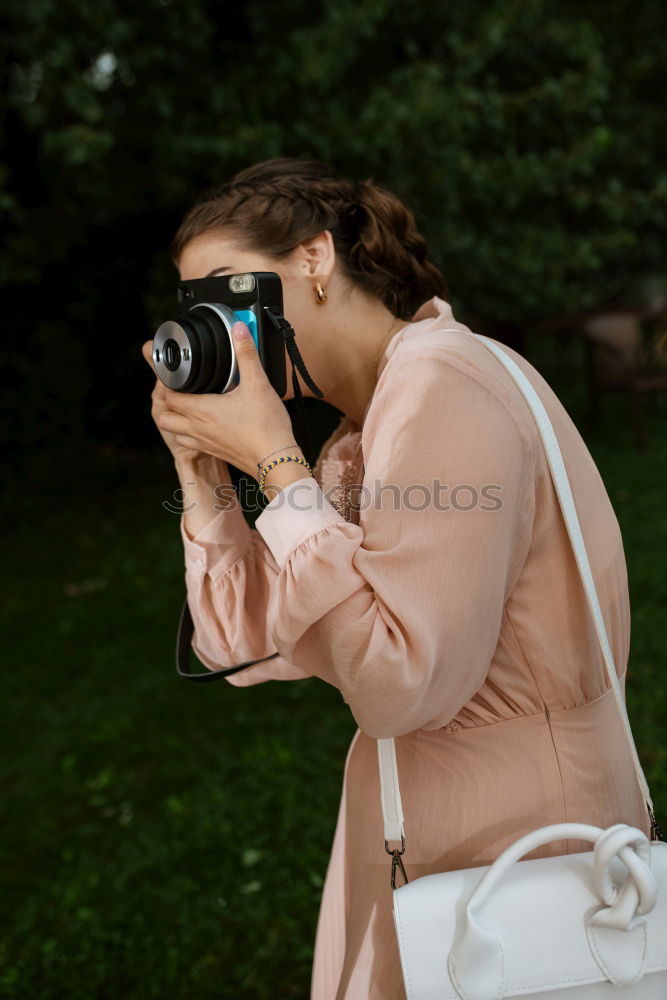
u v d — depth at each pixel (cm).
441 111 630
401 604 91
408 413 96
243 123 645
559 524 102
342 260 122
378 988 113
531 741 106
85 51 597
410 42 681
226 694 410
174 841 300
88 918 269
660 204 891
